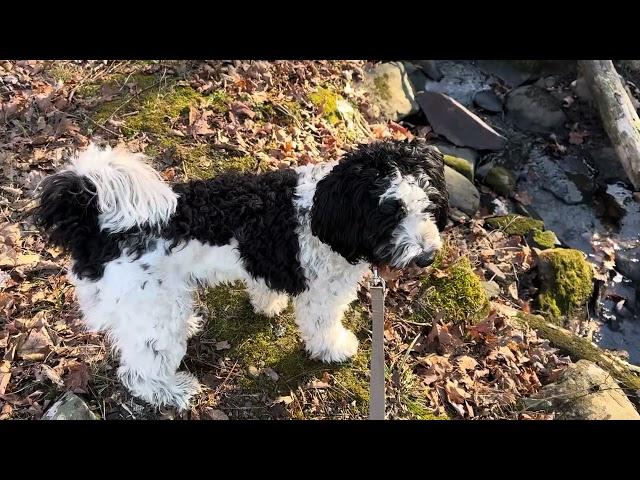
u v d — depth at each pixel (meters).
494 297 1.16
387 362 0.96
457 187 1.39
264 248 0.79
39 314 0.92
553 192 1.55
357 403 0.90
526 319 1.10
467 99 1.76
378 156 0.76
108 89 1.33
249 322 0.98
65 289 0.96
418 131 1.59
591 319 1.26
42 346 0.88
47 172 1.15
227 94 1.36
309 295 0.86
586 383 0.97
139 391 0.83
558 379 0.99
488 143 1.58
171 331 0.79
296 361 0.94
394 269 0.81
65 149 1.19
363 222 0.74
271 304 0.96
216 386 0.90
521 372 0.99
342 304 0.89
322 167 0.84
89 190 0.69
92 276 0.73
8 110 1.24
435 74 1.79
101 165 0.69
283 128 1.32
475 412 0.92
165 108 1.30
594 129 1.69
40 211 0.71
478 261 1.24
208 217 0.76
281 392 0.90
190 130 1.25
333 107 1.43
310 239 0.81
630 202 1.52
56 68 1.38
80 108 1.29
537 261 1.27
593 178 1.58
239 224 0.77
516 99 1.74
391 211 0.73
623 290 1.34
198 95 1.35
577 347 1.07
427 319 1.04
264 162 1.22
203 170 1.19
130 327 0.77
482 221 1.36
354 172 0.74
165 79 1.37
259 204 0.78
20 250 1.01
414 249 0.73
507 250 1.29
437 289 1.08
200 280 0.82
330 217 0.76
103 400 0.84
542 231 1.37
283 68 1.48
